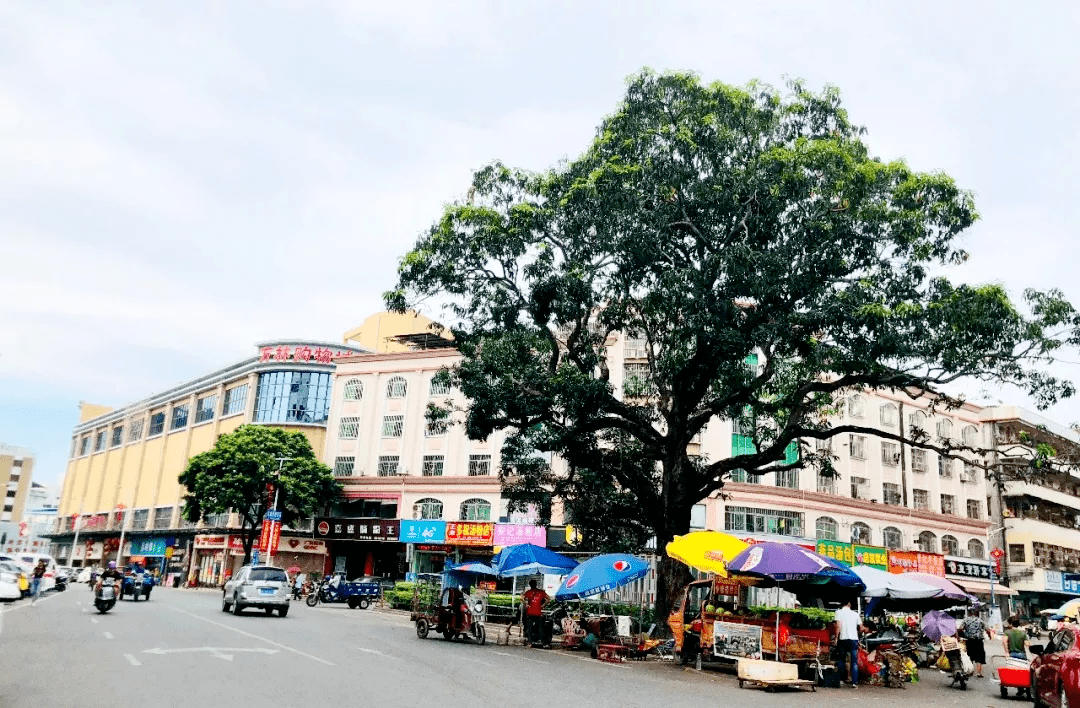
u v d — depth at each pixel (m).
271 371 52.69
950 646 18.23
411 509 44.41
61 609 24.67
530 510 39.75
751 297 17.11
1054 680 12.75
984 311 15.91
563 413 19.80
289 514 45.66
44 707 8.59
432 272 19.11
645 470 24.66
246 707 8.88
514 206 18.48
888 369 18.06
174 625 18.98
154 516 61.06
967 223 16.75
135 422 69.06
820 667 16.20
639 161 17.92
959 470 48.62
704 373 19.30
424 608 20.94
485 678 12.49
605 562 18.69
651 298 18.00
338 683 10.91
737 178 16.86
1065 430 49.41
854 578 16.33
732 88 17.69
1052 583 48.12
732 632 16.31
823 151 16.33
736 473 38.97
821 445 42.22
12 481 105.62
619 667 16.45
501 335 20.08
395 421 46.97
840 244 16.61
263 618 22.81
